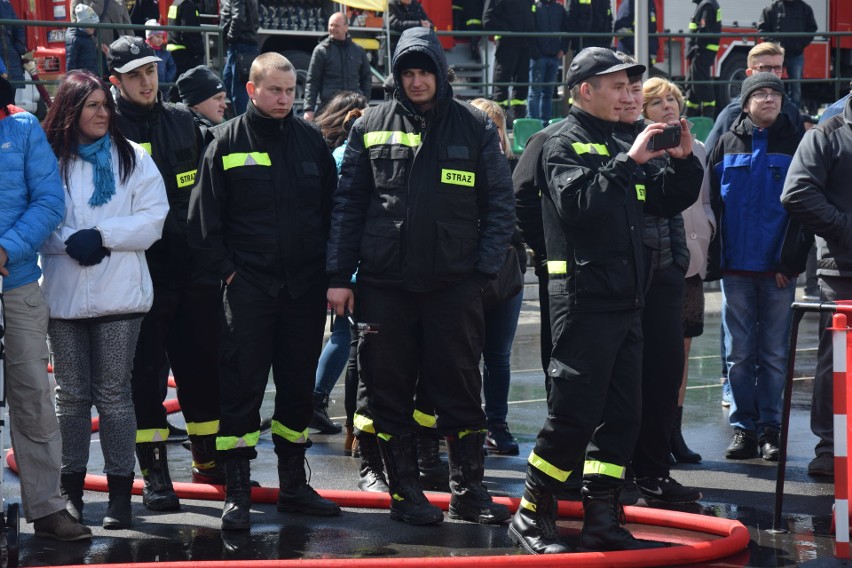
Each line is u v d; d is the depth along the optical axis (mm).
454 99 6801
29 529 6840
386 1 17219
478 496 6914
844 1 22906
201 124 8406
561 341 6027
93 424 10305
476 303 6746
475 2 19469
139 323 6832
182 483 7641
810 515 7117
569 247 5984
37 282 6344
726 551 6148
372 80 18297
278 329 7000
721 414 10516
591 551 6117
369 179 6824
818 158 7883
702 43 21156
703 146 8641
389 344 6746
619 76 6098
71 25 15148
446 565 5668
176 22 16359
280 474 7180
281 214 6812
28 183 6312
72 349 6738
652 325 7297
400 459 6902
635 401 6098
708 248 8742
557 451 6070
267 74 6707
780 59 10336
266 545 6449
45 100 15367
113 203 6645
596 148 6102
